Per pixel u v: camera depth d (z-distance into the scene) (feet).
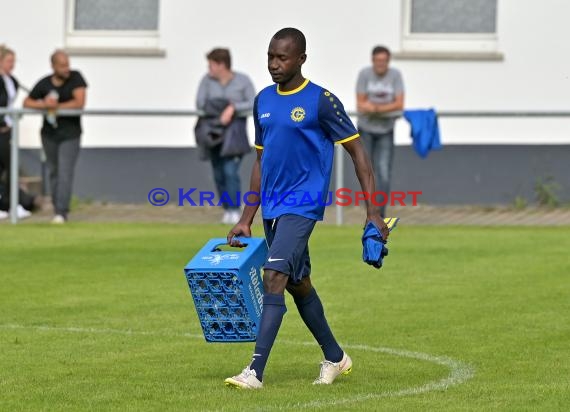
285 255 82.33
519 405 79.05
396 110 184.34
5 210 198.80
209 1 223.30
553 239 168.76
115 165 223.10
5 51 198.08
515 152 215.51
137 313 115.65
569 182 214.69
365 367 92.07
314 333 86.38
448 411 77.15
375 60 184.96
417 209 210.18
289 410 77.10
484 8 219.82
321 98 84.02
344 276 136.36
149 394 82.23
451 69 219.20
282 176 84.38
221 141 185.78
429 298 122.83
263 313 82.43
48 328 108.27
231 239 85.92
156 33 226.79
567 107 216.74
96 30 227.81
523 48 217.36
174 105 224.94
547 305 118.21
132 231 179.73
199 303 83.05
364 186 84.33
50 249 159.33
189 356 96.43
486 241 166.50
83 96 189.57
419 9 221.25
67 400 80.74
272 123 84.43
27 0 226.17
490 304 119.03
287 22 221.66
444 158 215.72
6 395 82.38
